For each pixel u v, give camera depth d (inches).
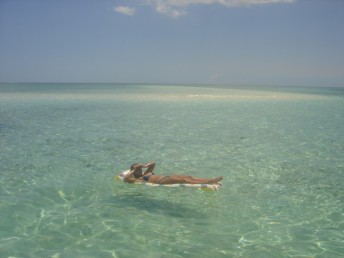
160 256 200.2
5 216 251.4
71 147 489.7
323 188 331.0
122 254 201.5
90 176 356.8
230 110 1032.2
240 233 232.7
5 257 194.5
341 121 797.9
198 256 201.3
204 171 385.7
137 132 621.6
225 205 283.9
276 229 240.1
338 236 230.8
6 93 1838.1
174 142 538.6
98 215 258.4
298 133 631.2
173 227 240.4
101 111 953.5
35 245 210.2
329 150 492.1
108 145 508.4
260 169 394.0
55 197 295.0
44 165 393.4
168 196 301.9
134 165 338.6
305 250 211.0
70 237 221.9
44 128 644.1
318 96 1989.4
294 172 383.2
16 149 468.8
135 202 287.1
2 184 324.5
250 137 588.7
